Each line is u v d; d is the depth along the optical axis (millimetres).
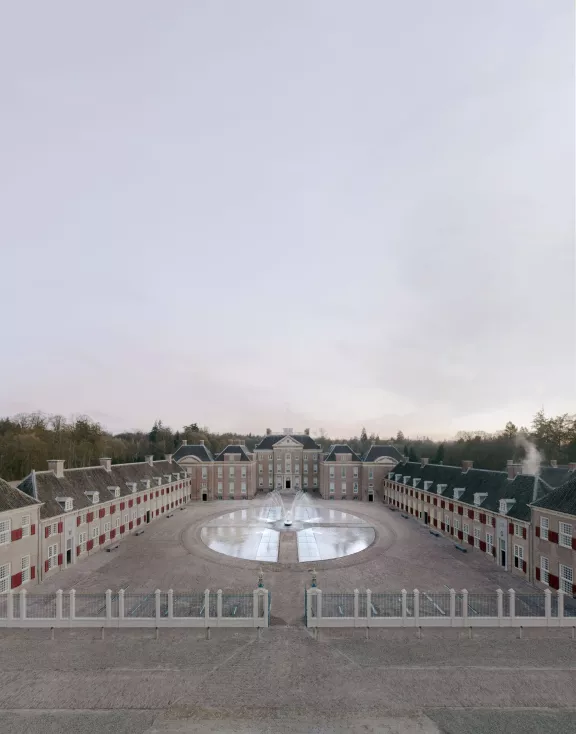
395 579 41281
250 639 28234
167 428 171750
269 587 39031
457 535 56781
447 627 29641
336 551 52969
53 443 98750
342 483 100938
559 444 101250
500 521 46094
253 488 102375
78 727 19766
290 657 25969
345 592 37625
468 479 58594
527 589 38625
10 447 87500
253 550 53125
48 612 32969
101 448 109438
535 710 21156
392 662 25438
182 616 32219
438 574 42750
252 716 20484
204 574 42938
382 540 57031
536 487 44250
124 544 55562
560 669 24766
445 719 20406
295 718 20344
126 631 29234
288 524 68375
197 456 102438
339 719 20297
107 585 39688
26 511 39094
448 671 24516
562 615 29797
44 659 25641
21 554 38375
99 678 23672
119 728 19672
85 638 28297
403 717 20469
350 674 24141
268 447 113938
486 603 34594
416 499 74062
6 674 24047
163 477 80188
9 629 29422
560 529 36719
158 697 22000
